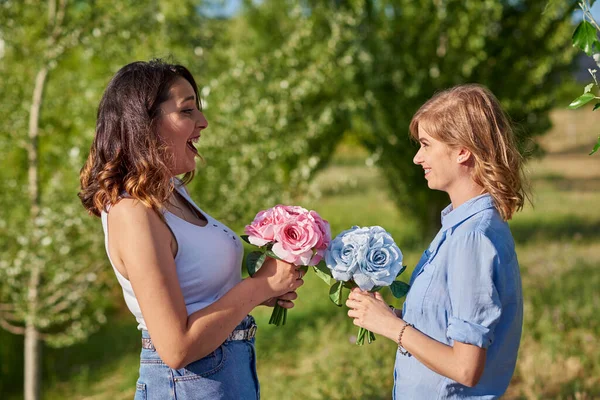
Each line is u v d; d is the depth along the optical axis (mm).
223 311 1840
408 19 9578
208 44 6504
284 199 6191
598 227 11500
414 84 9289
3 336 7449
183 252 1915
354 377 5105
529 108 9586
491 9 9070
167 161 1948
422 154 2021
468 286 1810
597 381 4684
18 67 5711
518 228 11734
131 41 5691
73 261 5332
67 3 5574
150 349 1971
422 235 10828
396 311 2152
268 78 6152
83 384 6848
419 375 1973
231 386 1978
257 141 5727
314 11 8789
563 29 9047
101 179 1863
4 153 5672
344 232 2072
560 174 20969
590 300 6324
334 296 2061
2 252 5332
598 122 38281
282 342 6594
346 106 8320
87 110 5527
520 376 5047
